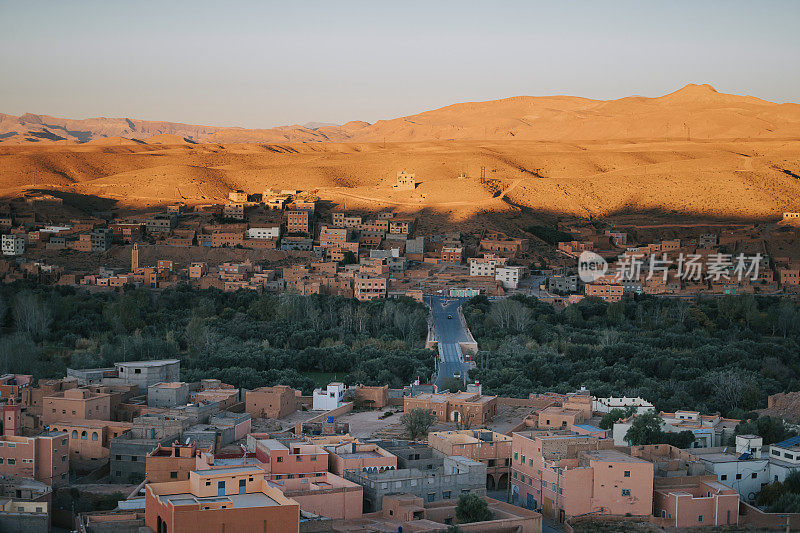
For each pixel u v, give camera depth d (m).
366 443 150.25
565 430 161.88
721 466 144.88
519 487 145.12
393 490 132.25
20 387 180.62
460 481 137.62
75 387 183.00
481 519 126.94
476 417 186.62
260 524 103.25
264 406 190.25
